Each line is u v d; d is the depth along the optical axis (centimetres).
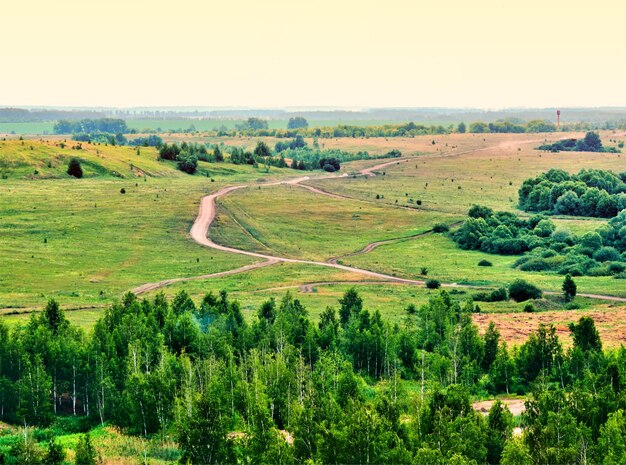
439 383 8262
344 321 11506
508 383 9050
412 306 12244
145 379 7925
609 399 7062
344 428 6238
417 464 5884
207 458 6438
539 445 6147
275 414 7812
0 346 8638
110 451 7050
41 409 8075
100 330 9225
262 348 9506
